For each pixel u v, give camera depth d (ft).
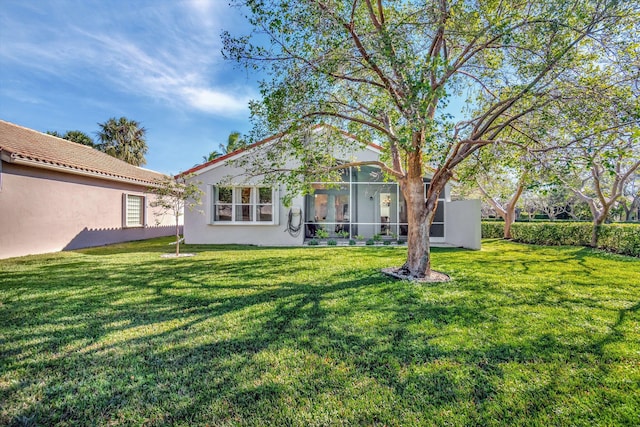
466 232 44.11
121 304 16.52
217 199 45.39
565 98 18.83
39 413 8.07
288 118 22.12
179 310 15.64
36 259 31.14
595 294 18.44
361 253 36.04
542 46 19.58
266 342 12.07
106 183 46.52
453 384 9.37
